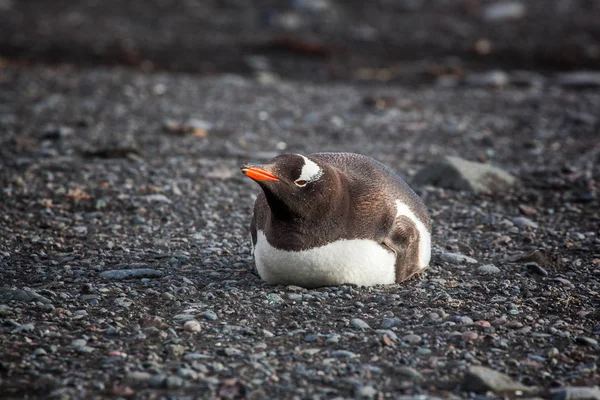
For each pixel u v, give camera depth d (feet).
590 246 39.96
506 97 80.89
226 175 52.44
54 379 25.05
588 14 132.36
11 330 28.58
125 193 47.78
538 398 24.30
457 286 33.86
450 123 70.03
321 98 80.12
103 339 28.14
